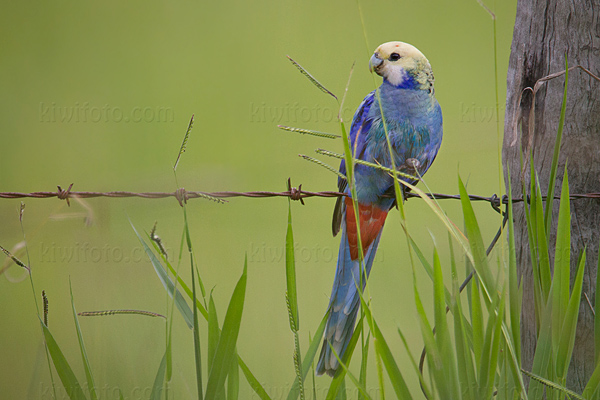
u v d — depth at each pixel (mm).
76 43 23703
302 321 10344
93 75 23234
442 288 5184
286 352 9523
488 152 14734
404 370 9469
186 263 11836
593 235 6371
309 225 14484
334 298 7070
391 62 7965
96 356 7250
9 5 25078
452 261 5512
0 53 23562
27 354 9648
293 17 22906
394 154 8164
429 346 5137
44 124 20188
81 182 17516
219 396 5270
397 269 11781
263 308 10539
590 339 6355
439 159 14844
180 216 12484
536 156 6488
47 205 10766
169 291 5500
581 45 6223
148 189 13539
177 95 21984
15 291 11234
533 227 5805
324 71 19953
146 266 9867
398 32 20891
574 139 6316
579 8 6195
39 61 22719
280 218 14500
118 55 22828
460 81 18938
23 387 8852
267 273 11695
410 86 7949
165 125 20656
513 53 6645
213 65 22391
